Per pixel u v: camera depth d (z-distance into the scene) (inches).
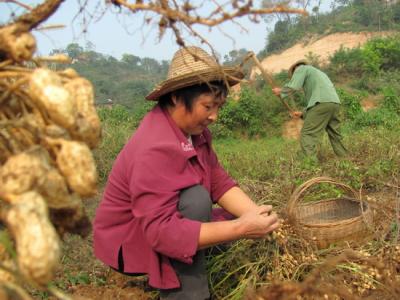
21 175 41.1
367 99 639.8
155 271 86.7
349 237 104.3
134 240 89.6
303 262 96.3
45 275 37.7
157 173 83.0
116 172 90.2
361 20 1291.8
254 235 84.3
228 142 512.4
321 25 1295.5
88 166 44.8
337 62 759.7
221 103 85.8
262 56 1280.8
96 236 94.7
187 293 88.0
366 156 193.9
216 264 101.4
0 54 46.9
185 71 82.3
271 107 543.5
